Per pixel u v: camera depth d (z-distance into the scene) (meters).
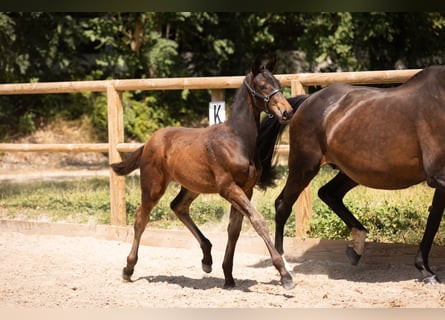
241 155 6.97
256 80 6.91
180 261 8.91
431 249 8.18
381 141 7.33
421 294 6.97
